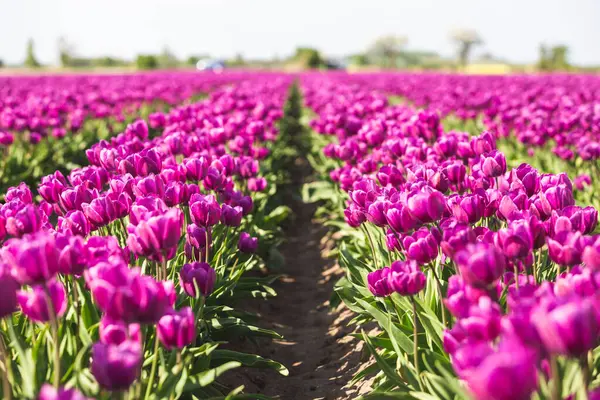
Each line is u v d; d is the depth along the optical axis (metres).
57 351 1.04
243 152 2.60
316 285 2.38
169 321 1.04
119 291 0.95
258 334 1.68
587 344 0.84
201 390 1.47
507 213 1.29
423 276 1.17
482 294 1.03
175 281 1.51
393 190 1.52
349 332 1.88
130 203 1.36
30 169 3.07
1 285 0.99
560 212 1.23
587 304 0.84
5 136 2.96
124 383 0.94
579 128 2.96
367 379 1.59
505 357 0.79
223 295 1.74
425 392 1.22
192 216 1.42
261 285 1.90
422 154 1.92
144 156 1.60
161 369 1.20
